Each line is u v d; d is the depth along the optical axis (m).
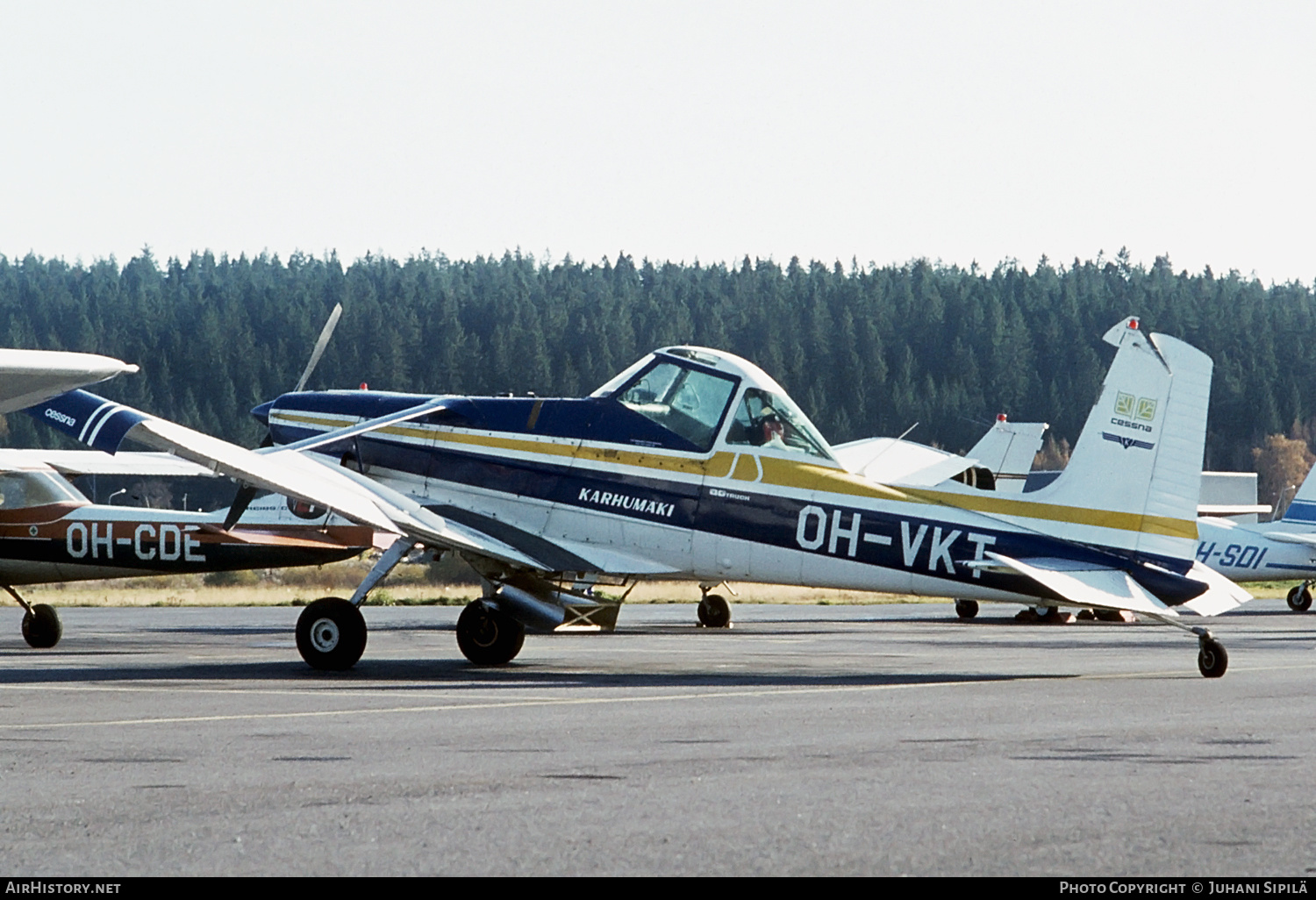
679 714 21.50
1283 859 11.76
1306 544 80.00
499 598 31.47
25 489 40.78
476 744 18.03
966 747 17.73
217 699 23.73
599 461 31.33
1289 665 32.91
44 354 17.73
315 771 15.88
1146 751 17.44
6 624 50.59
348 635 29.77
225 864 11.59
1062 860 11.72
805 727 19.80
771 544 29.98
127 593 82.75
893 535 29.19
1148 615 28.39
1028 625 57.19
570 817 13.34
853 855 11.85
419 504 32.31
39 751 17.44
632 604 74.94
